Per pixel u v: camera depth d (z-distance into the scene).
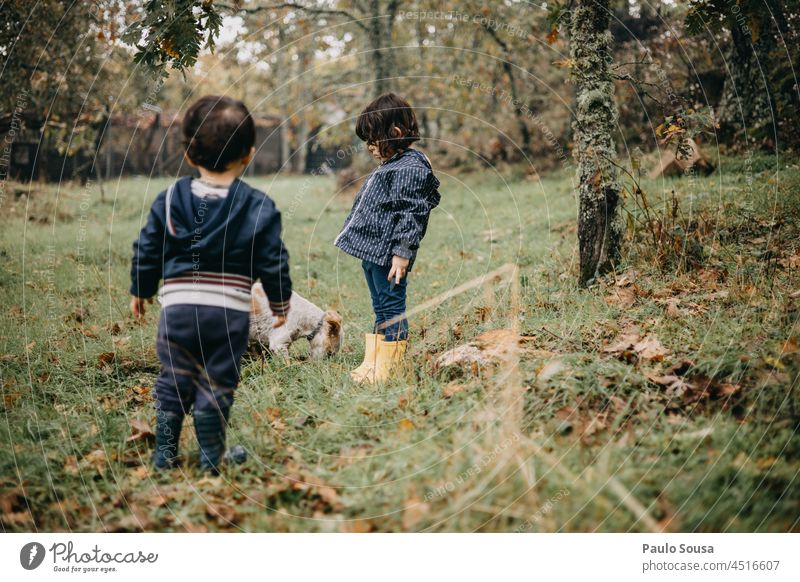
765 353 2.89
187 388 2.52
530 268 5.26
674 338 3.25
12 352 3.84
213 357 2.52
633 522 2.18
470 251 6.52
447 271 5.73
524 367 3.07
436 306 4.34
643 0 8.88
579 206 4.45
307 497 2.43
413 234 3.27
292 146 25.81
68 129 9.80
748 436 2.44
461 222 8.30
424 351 3.53
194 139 2.52
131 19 7.18
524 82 12.48
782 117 6.93
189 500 2.44
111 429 2.91
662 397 2.75
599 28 4.41
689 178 6.29
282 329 3.74
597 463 2.31
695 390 2.75
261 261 2.53
